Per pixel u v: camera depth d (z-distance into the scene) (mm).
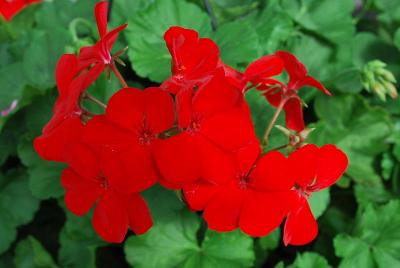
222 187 288
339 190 413
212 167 277
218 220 287
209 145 279
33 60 399
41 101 395
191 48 298
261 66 298
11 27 444
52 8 432
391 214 384
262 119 371
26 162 387
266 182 288
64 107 290
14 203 401
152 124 281
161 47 395
